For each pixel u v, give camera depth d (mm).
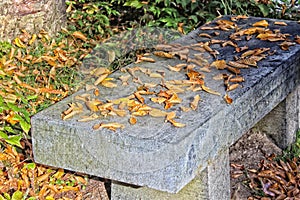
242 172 2500
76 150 1937
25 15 2723
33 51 2639
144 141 1812
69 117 1960
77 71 2633
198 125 1883
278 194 2352
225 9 3146
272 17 3371
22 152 2373
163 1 3340
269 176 2441
